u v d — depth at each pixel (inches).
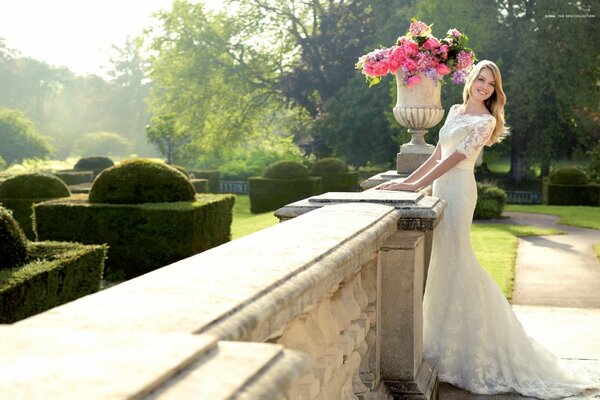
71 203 544.4
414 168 298.7
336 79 1822.1
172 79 1904.5
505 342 194.5
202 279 76.3
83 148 3585.1
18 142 2866.6
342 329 121.0
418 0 1587.1
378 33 1653.5
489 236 681.6
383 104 1620.3
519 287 414.9
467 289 195.6
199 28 1914.4
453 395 188.4
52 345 51.0
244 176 1701.5
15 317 255.6
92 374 44.8
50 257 306.0
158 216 524.4
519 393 189.2
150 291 70.4
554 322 281.9
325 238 108.5
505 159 2273.6
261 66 1932.8
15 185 679.1
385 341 161.8
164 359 48.6
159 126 1845.5
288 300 74.7
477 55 1528.1
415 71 286.7
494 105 202.2
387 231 141.4
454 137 199.5
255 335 67.2
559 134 1547.7
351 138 1665.8
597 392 190.2
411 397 161.0
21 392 40.9
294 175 1157.1
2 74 3769.7
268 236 110.5
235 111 1924.2
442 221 199.0
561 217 934.4
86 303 65.2
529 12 1562.5
